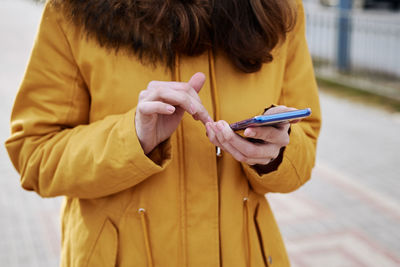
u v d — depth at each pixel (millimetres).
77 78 1170
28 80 1165
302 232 3699
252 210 1238
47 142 1157
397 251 3426
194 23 1083
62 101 1170
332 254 3395
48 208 4141
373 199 4230
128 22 1081
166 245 1137
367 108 7047
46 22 1149
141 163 1035
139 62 1122
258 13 1099
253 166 1135
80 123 1207
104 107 1146
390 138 5801
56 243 3596
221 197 1167
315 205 4145
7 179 4668
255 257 1222
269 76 1209
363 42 8711
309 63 1332
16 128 1186
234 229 1178
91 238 1177
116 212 1158
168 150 1080
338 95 7770
